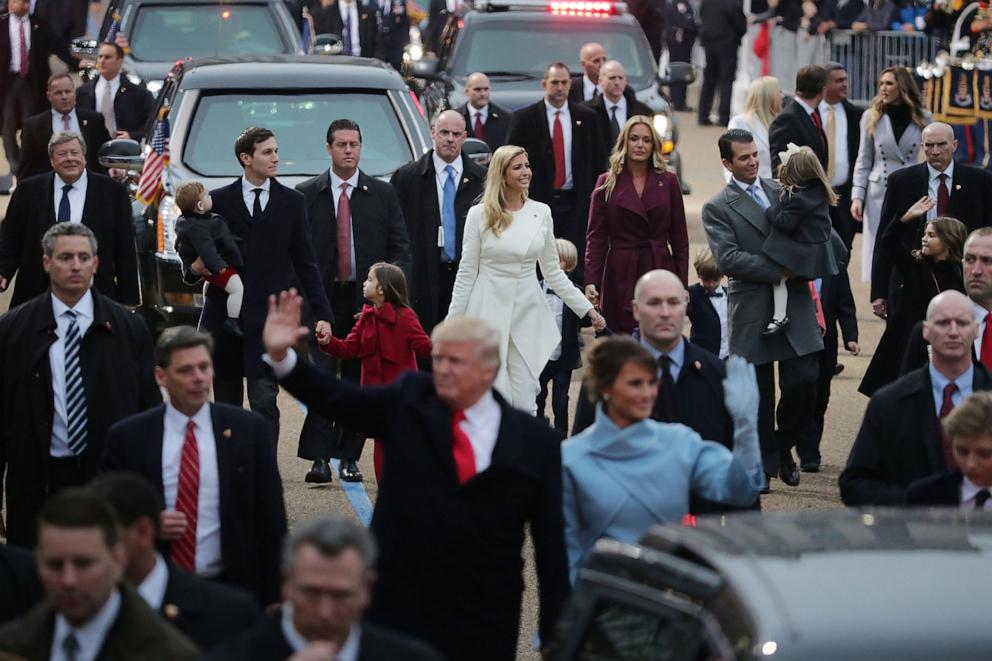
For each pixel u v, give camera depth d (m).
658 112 73.19
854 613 14.70
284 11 78.75
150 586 21.47
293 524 37.62
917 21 103.88
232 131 54.50
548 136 56.69
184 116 54.59
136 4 78.06
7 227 40.59
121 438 25.05
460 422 23.42
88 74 77.75
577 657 16.91
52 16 104.25
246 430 25.08
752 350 39.50
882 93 58.00
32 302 30.45
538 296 41.75
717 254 39.28
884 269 41.59
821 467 43.44
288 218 39.66
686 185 77.75
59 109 58.06
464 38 76.50
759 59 112.81
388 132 55.19
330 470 42.03
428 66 75.62
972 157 77.69
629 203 44.78
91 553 18.23
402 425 23.48
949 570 15.53
